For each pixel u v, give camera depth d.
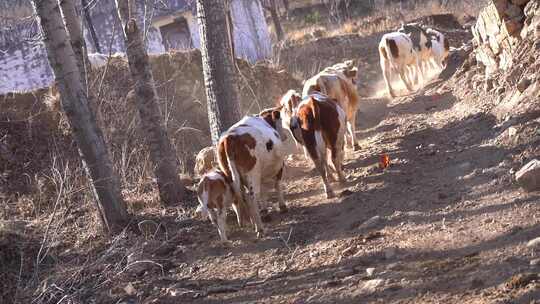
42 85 26.11
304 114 10.79
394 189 10.23
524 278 6.37
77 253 10.36
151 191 12.81
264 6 36.91
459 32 29.42
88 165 10.96
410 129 13.68
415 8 39.19
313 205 10.71
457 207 8.73
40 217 12.05
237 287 8.34
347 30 34.47
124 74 17.45
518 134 10.06
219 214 9.77
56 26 10.73
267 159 10.06
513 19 13.07
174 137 16.61
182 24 29.59
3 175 14.09
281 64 25.27
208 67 13.28
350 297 7.19
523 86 11.33
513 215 7.93
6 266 10.08
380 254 8.05
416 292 6.87
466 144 11.19
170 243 10.27
